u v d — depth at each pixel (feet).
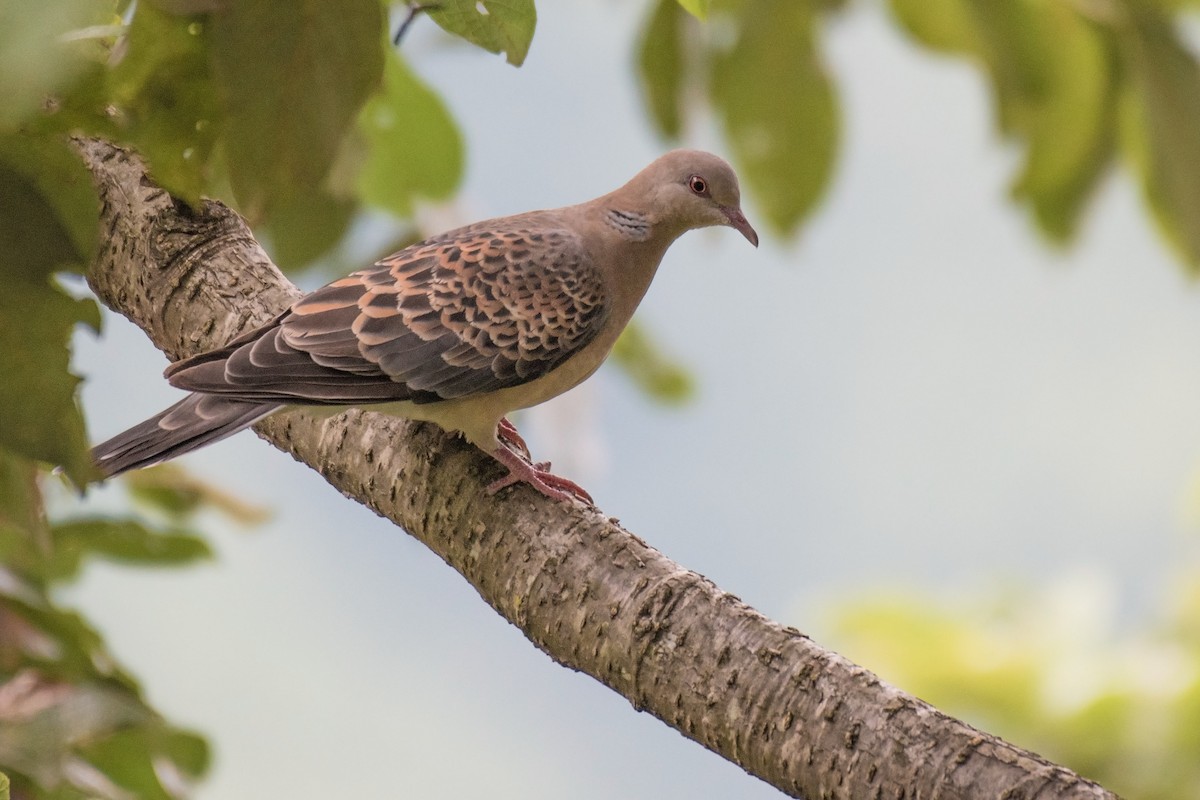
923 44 32.86
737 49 32.12
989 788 18.22
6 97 15.51
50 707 24.30
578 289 29.66
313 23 18.90
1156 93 30.50
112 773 26.20
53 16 15.62
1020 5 31.17
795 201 32.83
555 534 22.75
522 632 23.03
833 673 19.71
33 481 23.53
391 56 28.60
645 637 21.01
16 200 18.70
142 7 19.58
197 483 29.84
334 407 26.40
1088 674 36.60
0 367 18.44
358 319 26.96
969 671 37.47
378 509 25.80
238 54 18.92
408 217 31.35
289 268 31.24
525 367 28.48
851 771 19.07
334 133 19.47
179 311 26.68
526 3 20.51
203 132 21.39
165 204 26.96
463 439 27.84
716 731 20.25
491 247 29.04
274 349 25.94
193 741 27.37
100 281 27.40
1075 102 31.83
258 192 19.66
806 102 32.30
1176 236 31.99
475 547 23.53
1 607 25.38
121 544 28.09
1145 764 35.12
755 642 20.29
